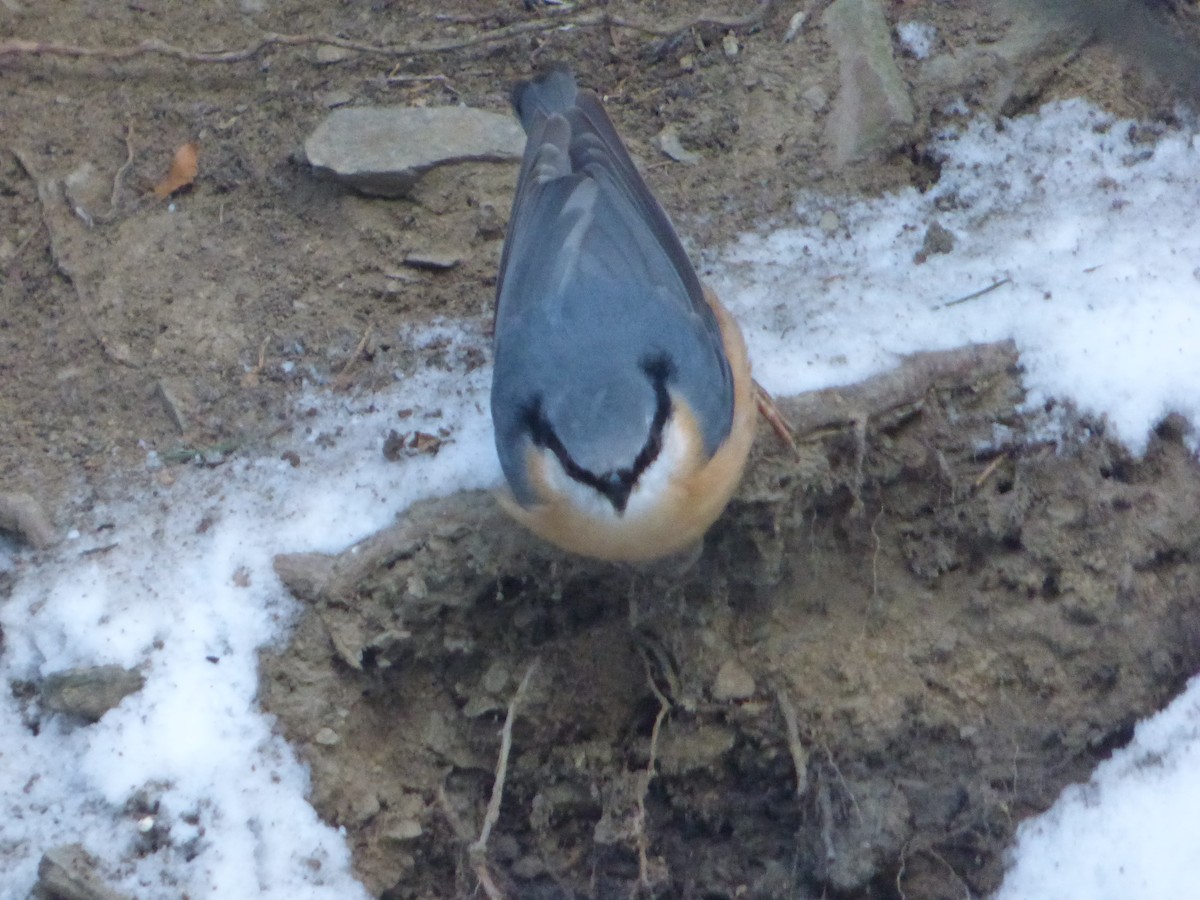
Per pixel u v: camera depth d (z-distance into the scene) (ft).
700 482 27.94
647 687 33.14
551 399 28.04
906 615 33.24
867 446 32.32
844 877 32.37
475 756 32.78
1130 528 32.07
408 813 31.76
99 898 28.50
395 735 32.30
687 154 38.01
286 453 32.96
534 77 36.27
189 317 35.58
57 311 36.04
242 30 41.32
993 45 38.47
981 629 32.78
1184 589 32.04
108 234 37.32
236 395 34.12
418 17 41.42
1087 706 32.09
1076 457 32.48
